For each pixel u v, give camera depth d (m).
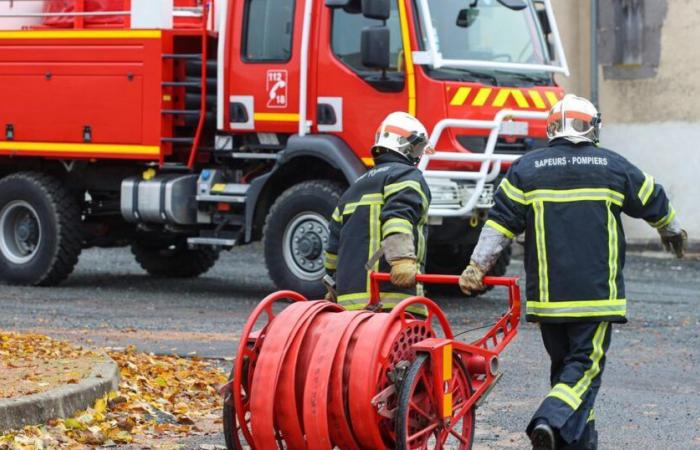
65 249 21.34
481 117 18.42
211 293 21.12
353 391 8.32
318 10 19.08
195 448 10.10
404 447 8.29
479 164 18.58
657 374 13.67
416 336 8.77
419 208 9.52
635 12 30.03
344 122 18.86
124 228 22.70
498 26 19.06
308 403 8.38
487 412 11.66
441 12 18.59
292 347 8.55
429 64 18.30
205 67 19.97
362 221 9.65
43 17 22.03
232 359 14.10
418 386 8.68
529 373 13.70
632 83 30.25
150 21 20.30
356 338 8.48
